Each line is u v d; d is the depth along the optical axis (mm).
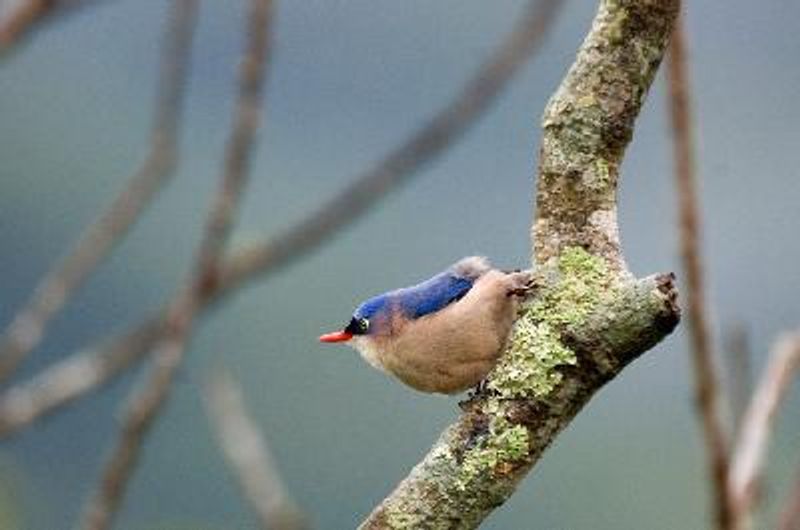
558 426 6617
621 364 6559
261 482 4305
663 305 6430
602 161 6754
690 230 3773
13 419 4023
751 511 3664
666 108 3902
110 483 3883
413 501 6730
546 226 6789
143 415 3918
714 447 3533
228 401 4398
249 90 4125
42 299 4246
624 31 6688
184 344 4012
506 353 6727
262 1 4156
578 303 6613
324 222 4363
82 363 4082
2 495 6086
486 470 6625
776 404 3959
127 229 4375
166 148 4480
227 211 4082
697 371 3604
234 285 4148
